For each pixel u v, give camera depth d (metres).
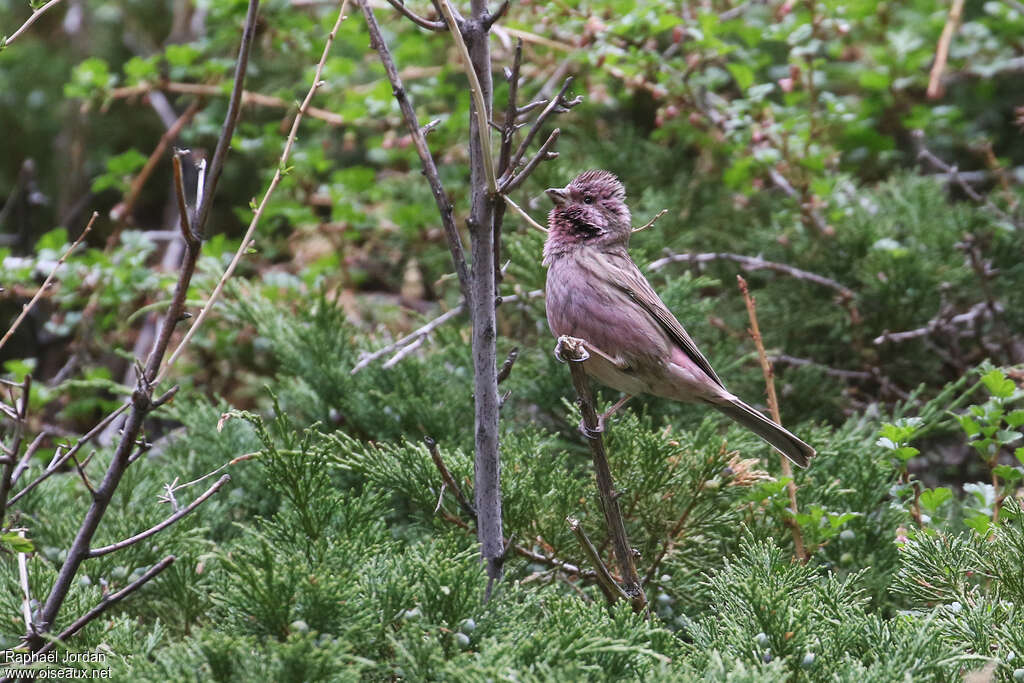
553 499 8.15
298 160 13.13
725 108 12.92
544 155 6.74
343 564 6.56
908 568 7.61
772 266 12.32
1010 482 8.11
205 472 9.58
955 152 16.05
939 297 12.29
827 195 12.37
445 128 13.30
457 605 6.30
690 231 13.27
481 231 6.83
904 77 13.96
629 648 5.79
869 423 10.33
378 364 10.70
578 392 7.09
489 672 5.55
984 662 6.20
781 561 7.73
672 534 8.30
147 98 13.49
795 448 8.81
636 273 9.74
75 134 17.38
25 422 7.01
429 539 7.55
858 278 12.51
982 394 11.49
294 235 14.14
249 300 11.85
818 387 11.70
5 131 17.64
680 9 12.79
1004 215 12.85
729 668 6.08
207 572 7.93
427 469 8.15
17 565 7.65
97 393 12.67
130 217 13.63
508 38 11.59
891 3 14.66
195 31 17.64
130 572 7.95
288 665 5.45
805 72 12.84
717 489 8.27
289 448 7.46
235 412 7.24
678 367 9.32
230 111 6.24
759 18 13.91
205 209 6.28
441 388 10.58
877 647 6.36
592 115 14.73
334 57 14.14
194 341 12.78
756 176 13.96
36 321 14.31
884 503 8.94
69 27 18.09
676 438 9.14
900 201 13.45
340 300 13.91
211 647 5.59
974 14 16.16
